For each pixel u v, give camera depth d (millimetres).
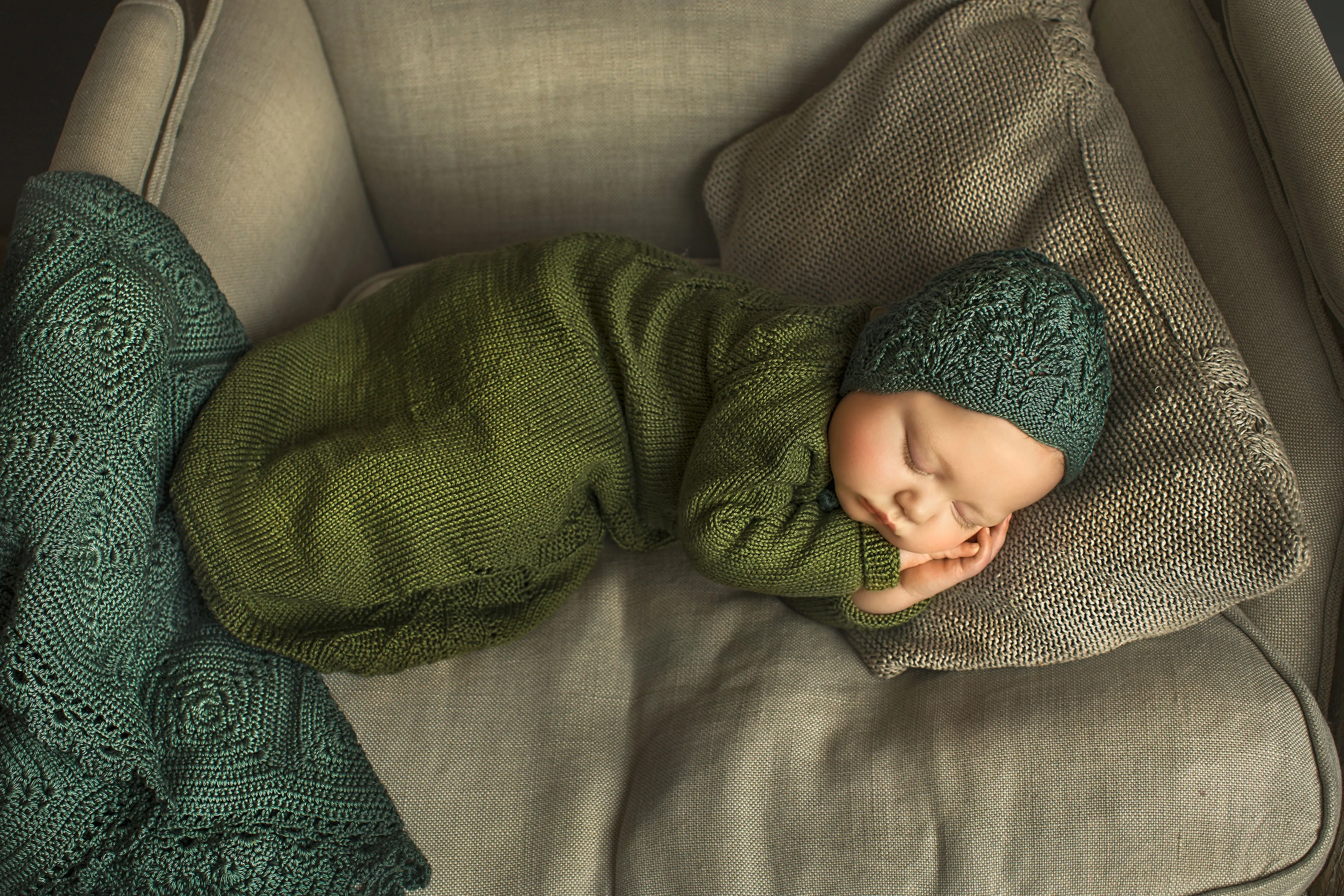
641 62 1394
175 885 917
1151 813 915
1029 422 905
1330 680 1007
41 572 894
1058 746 963
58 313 940
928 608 1104
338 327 1183
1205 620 1018
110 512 932
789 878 965
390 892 976
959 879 933
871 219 1235
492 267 1138
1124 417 995
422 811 1052
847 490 1009
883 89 1235
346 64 1425
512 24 1381
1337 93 1035
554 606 1177
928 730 1022
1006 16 1204
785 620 1167
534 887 1008
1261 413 944
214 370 1107
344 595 1062
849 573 1028
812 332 1066
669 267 1190
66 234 973
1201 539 934
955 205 1157
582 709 1119
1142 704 962
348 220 1513
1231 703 946
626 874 997
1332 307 993
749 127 1443
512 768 1078
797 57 1388
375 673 1095
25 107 1831
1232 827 907
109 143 1119
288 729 996
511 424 1048
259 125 1285
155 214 1048
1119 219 1063
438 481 1037
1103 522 985
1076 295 924
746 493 1022
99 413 936
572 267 1156
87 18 1953
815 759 1036
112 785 931
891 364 957
